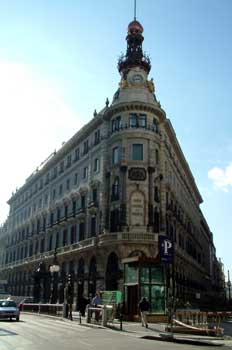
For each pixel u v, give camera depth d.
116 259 46.78
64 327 27.73
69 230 61.91
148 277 33.94
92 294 50.25
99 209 52.41
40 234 74.94
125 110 51.38
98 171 54.75
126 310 34.69
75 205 61.34
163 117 53.47
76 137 62.91
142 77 54.47
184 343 20.06
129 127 50.56
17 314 33.16
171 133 59.44
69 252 57.38
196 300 74.88
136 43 57.78
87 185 57.50
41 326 27.80
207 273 106.31
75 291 55.28
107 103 56.78
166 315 33.09
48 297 64.75
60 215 67.31
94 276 50.12
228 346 18.75
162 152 53.47
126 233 45.72
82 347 16.50
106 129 54.25
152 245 45.88
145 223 47.59
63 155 69.69
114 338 21.08
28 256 81.88
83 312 40.09
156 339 21.59
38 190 81.38
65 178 67.44
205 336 23.08
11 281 92.56
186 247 72.38
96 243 49.94
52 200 72.12
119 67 57.03
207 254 113.06
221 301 82.75
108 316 29.95
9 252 98.31
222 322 38.66
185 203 75.69
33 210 83.31
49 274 65.19
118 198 49.38
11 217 102.81
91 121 57.56
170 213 55.91
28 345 16.66
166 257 23.69
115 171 50.72
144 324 28.80
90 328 27.69
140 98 52.38
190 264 73.75
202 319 25.89
